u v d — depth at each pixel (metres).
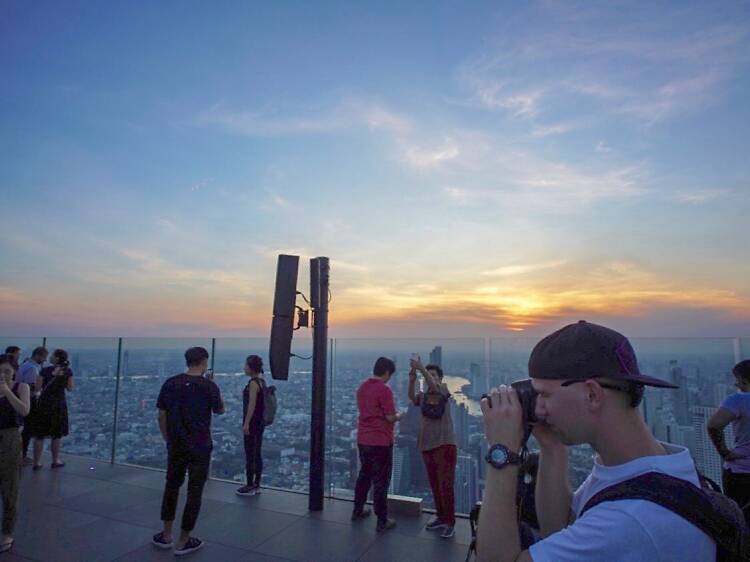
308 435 6.79
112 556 4.61
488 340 5.99
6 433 4.73
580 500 1.22
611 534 0.87
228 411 7.36
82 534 5.11
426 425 5.31
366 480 5.56
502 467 1.10
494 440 1.14
